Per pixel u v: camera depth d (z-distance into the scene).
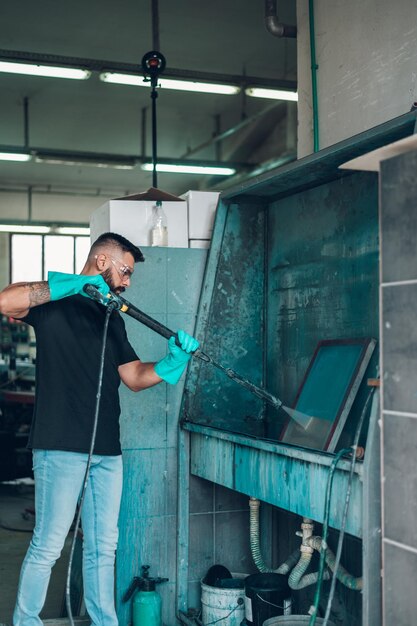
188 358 2.87
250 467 2.90
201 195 3.62
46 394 2.68
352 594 2.90
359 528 2.23
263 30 9.51
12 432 7.55
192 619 3.26
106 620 2.79
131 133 13.05
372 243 2.88
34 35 9.48
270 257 3.57
